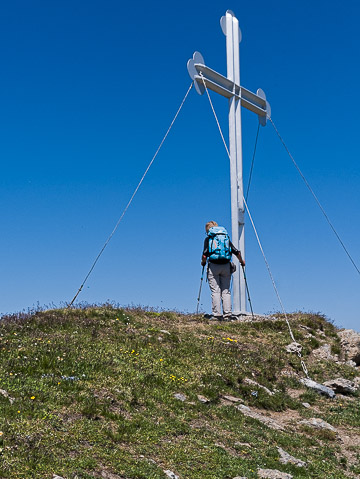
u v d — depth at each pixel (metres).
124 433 8.83
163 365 12.24
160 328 15.20
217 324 16.70
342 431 11.70
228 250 17.27
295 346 15.58
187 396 11.11
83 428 8.58
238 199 19.00
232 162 19.12
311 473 9.35
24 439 7.77
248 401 12.02
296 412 12.29
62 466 7.41
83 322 14.34
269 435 10.43
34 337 12.60
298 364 14.73
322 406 12.89
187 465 8.41
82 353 11.73
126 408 9.76
